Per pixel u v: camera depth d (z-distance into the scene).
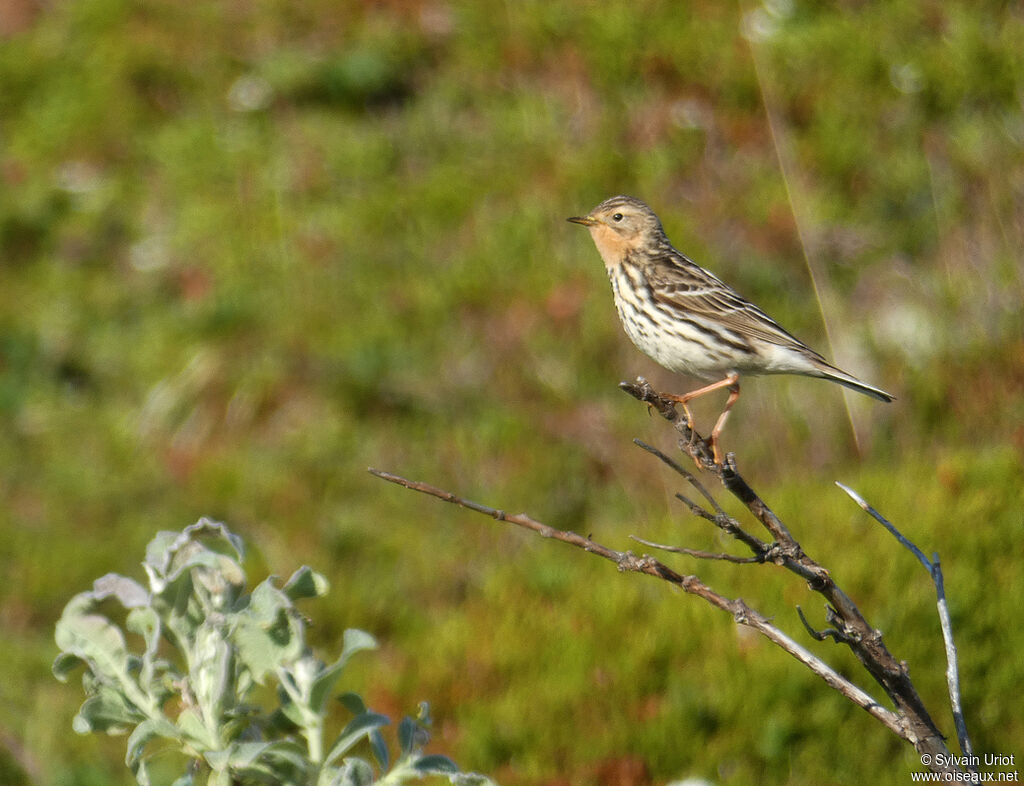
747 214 14.20
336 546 12.08
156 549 3.73
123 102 16.48
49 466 13.34
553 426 12.80
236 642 3.53
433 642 10.07
